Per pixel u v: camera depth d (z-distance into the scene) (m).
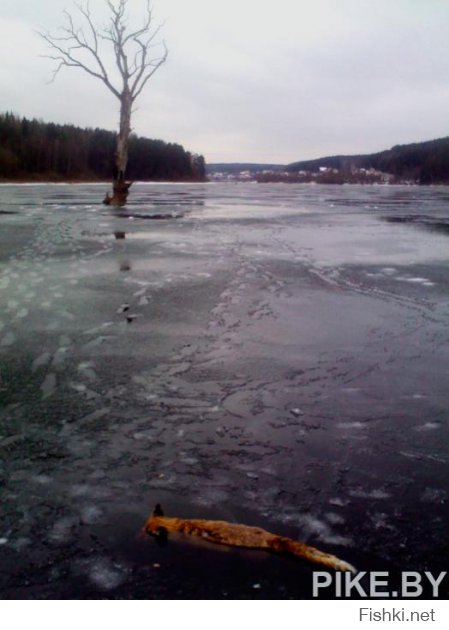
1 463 3.29
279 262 10.57
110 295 7.62
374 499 2.93
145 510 2.84
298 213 24.61
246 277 8.98
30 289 7.99
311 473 3.18
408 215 24.00
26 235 14.05
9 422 3.81
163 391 4.33
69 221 17.88
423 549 2.54
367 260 10.95
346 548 2.55
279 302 7.27
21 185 73.31
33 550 2.54
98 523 2.73
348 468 3.23
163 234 14.89
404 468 3.23
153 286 8.21
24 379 4.58
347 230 17.06
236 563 2.42
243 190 64.38
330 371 4.75
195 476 3.15
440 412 3.95
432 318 6.50
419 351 5.28
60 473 3.19
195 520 2.66
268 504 2.89
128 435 3.63
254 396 4.23
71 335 5.79
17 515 2.80
